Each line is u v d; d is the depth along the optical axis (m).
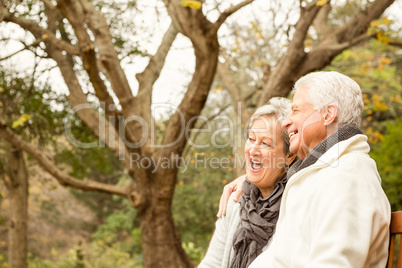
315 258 1.30
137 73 5.61
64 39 6.64
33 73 6.43
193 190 13.66
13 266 9.39
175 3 4.88
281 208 1.50
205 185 12.64
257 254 1.69
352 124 1.46
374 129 11.34
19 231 9.45
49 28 6.25
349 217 1.30
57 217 19.52
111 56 5.05
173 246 5.88
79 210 20.14
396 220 1.41
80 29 4.58
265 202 1.72
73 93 6.03
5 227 13.70
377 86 10.73
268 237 1.68
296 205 1.43
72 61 6.48
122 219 17.70
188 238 13.98
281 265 1.43
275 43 7.72
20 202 9.45
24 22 5.61
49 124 7.36
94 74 4.76
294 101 1.52
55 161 8.37
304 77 1.53
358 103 1.46
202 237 14.10
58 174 5.95
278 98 1.79
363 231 1.29
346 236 1.28
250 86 8.92
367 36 5.66
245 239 1.73
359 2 6.35
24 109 7.08
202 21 4.92
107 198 20.06
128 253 17.36
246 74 8.99
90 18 5.03
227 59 7.61
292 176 1.46
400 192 8.35
